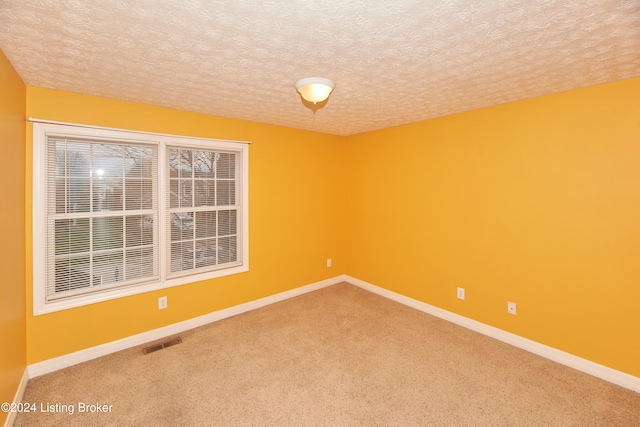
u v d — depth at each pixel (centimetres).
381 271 412
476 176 305
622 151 221
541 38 160
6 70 182
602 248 232
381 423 189
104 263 269
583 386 224
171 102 275
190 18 140
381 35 156
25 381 220
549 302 261
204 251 331
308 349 275
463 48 171
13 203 197
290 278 403
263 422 190
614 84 223
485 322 304
